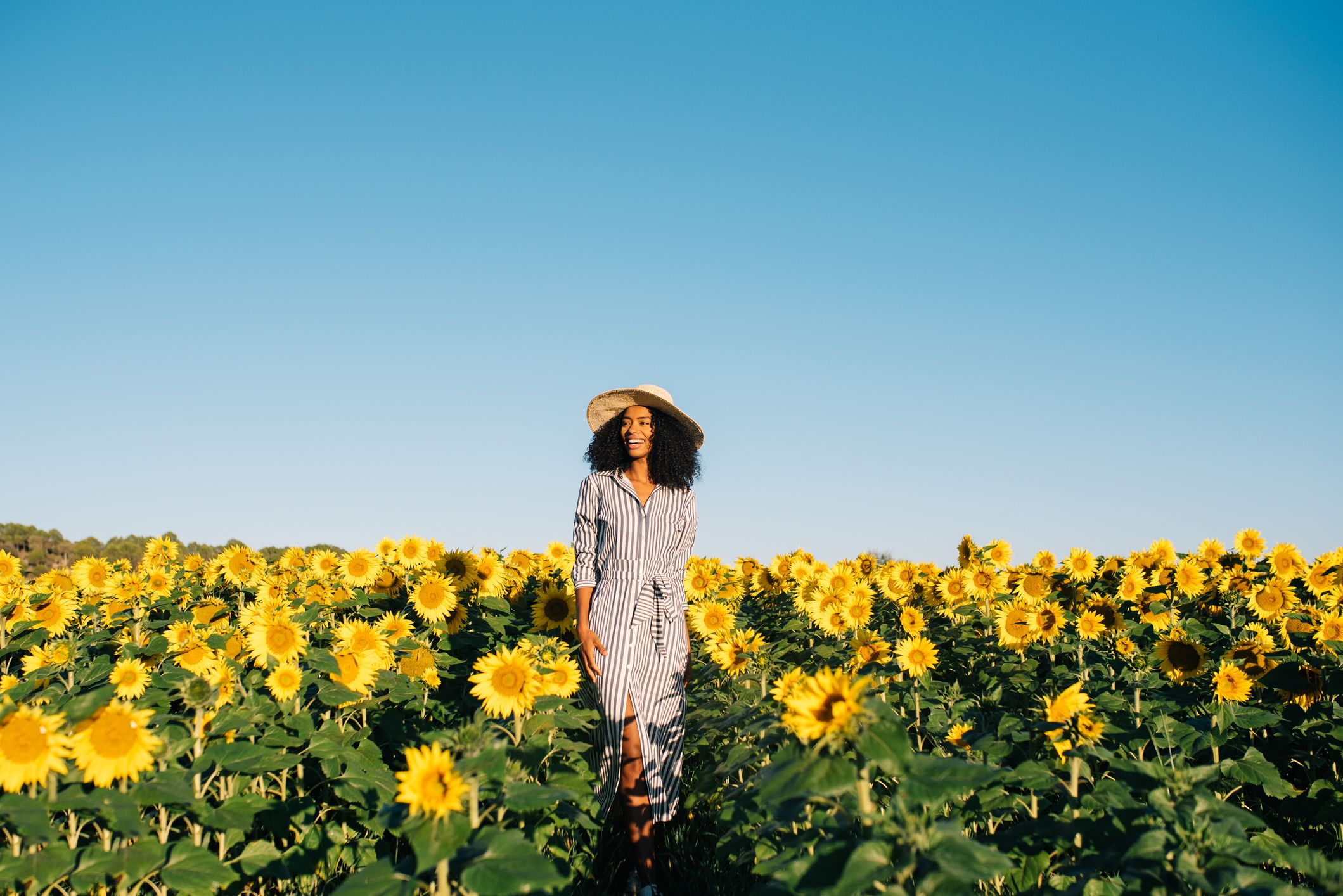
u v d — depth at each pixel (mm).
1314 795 4762
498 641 7223
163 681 4734
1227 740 4602
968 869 2594
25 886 3404
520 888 2766
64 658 6094
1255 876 2795
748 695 5930
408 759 2986
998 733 4594
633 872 4754
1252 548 8680
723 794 5223
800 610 8445
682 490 5473
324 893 4289
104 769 3551
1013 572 9000
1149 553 8664
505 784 3311
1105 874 3682
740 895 4473
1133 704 5324
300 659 5406
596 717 4629
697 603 7750
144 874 3428
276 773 4863
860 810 3070
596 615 5227
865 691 3029
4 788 3424
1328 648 5652
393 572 7949
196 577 9805
